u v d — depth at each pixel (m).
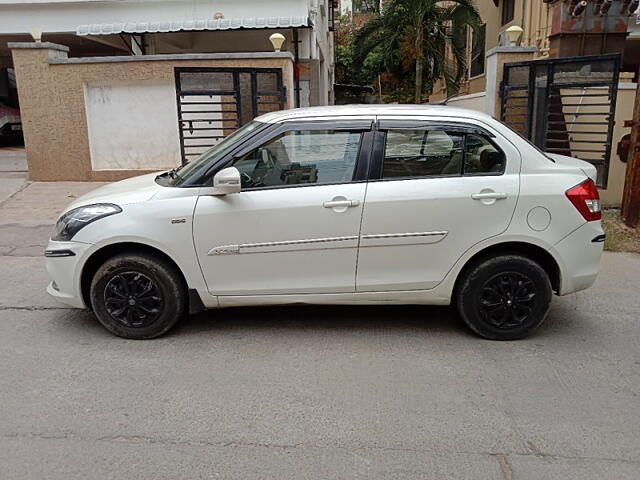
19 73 10.08
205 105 10.11
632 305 5.05
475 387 3.54
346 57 31.14
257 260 4.11
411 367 3.80
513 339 4.26
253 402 3.34
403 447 2.91
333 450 2.88
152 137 10.38
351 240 4.07
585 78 8.09
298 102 11.68
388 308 4.93
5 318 4.66
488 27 17.80
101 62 9.97
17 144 17.80
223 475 2.68
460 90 19.83
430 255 4.12
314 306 4.95
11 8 13.14
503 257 4.14
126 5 12.96
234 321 4.61
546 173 4.14
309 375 3.68
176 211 4.04
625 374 3.73
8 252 6.71
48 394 3.43
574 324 4.61
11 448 2.88
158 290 4.17
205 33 13.58
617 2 9.27
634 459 2.82
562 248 4.13
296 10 12.59
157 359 3.92
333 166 4.13
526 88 8.80
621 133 8.68
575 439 2.99
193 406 3.30
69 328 4.46
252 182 4.12
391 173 4.11
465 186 4.06
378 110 4.22
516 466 2.76
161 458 2.81
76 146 10.38
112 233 4.04
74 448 2.88
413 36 15.96
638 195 7.54
